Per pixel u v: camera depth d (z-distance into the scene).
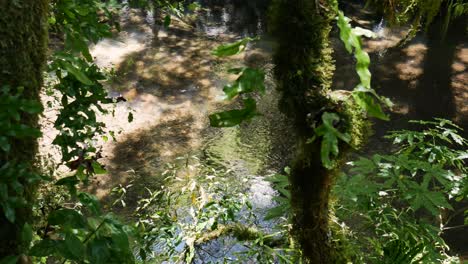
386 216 2.24
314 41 1.24
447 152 2.21
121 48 5.92
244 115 0.83
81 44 1.56
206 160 4.14
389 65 6.04
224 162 4.14
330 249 1.56
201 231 2.89
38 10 1.12
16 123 1.05
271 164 4.14
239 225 2.91
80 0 1.59
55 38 4.07
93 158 1.51
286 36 1.24
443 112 5.07
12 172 0.99
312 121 1.24
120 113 4.66
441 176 2.08
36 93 1.13
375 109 0.78
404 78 5.75
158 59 5.80
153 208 3.39
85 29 1.60
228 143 4.41
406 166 2.07
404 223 2.21
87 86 1.54
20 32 1.06
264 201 3.57
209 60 5.92
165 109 4.85
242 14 7.46
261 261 2.47
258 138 4.49
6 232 1.05
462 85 5.61
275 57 1.28
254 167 4.09
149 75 5.43
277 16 1.25
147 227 2.79
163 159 4.11
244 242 2.86
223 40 6.55
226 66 5.79
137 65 5.59
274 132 4.58
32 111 0.96
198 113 4.85
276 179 2.14
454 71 5.90
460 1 2.91
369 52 6.35
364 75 0.74
